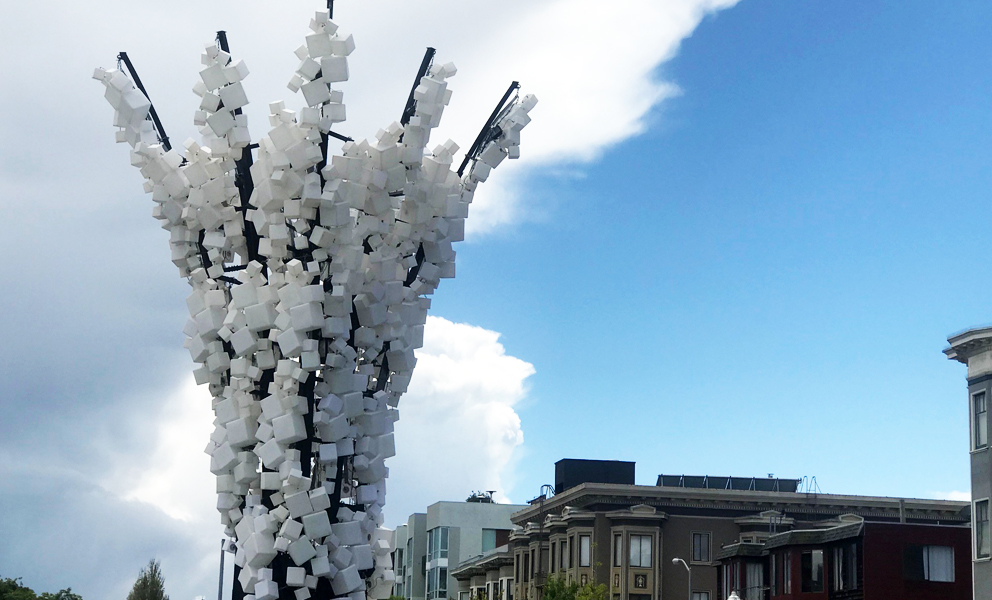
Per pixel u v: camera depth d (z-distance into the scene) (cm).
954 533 4038
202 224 1157
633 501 5788
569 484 6619
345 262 1098
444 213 1189
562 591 5275
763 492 5772
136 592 6850
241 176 1136
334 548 1105
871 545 4028
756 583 4881
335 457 1103
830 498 5794
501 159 1236
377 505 1188
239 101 1113
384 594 1213
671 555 5706
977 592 3319
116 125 1152
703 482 6288
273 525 1082
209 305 1144
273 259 1111
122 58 1166
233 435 1111
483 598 7019
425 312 1230
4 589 4941
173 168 1139
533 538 6544
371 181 1105
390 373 1213
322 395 1114
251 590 1098
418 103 1134
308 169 1095
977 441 3388
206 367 1172
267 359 1109
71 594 5144
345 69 1081
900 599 3959
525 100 1231
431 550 8838
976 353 3412
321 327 1087
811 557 4416
